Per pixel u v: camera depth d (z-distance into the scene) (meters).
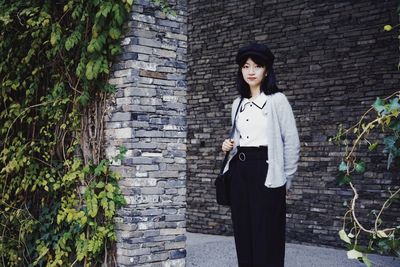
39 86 4.78
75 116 4.38
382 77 6.60
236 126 3.47
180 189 4.35
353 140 6.78
